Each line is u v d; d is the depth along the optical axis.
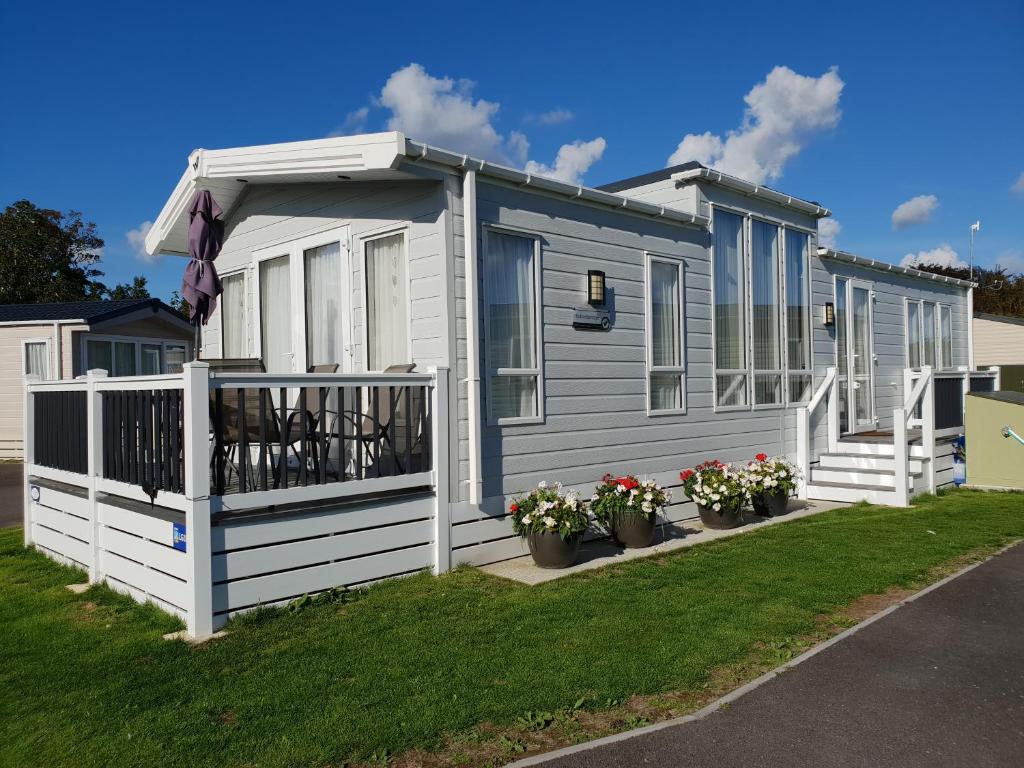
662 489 7.81
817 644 4.32
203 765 3.01
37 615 5.02
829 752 3.07
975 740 3.17
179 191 7.43
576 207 7.05
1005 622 4.70
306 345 7.35
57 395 6.63
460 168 5.96
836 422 10.41
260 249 7.86
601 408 7.25
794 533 7.48
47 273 30.59
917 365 13.00
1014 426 10.39
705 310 8.56
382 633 4.50
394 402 5.58
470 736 3.22
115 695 3.69
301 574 5.08
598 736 3.22
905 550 6.63
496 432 6.30
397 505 5.62
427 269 6.05
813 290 10.43
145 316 16.94
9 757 3.11
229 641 4.41
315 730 3.27
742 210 9.12
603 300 7.19
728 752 3.07
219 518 4.71
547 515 6.04
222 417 5.02
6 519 9.12
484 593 5.34
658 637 4.39
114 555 5.57
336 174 5.98
